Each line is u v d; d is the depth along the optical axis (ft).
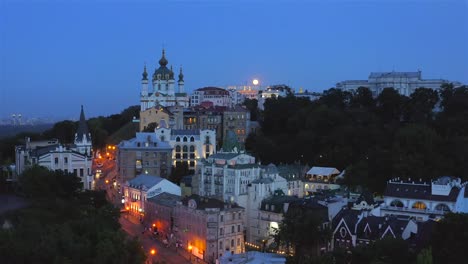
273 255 474.90
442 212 543.80
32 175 580.30
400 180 634.02
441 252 413.59
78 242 404.77
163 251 556.92
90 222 442.50
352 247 446.19
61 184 588.50
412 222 493.77
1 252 372.58
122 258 395.75
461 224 416.26
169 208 610.24
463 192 568.41
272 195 639.76
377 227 502.79
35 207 508.53
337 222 534.37
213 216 536.83
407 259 416.05
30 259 376.48
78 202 562.66
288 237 492.95
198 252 550.77
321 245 510.58
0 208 526.16
